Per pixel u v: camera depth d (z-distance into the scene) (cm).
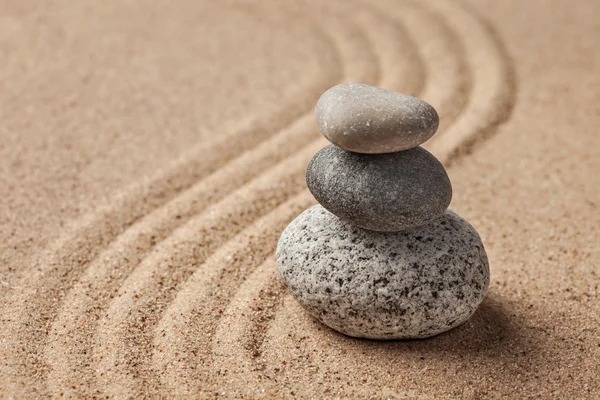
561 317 58
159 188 68
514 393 54
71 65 82
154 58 84
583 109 77
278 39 90
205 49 87
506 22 94
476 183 69
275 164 71
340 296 55
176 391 54
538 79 81
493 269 61
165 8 98
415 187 54
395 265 54
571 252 63
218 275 60
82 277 60
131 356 55
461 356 55
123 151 72
